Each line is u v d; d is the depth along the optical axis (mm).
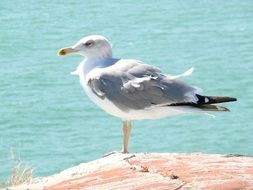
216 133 30875
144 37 49094
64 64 41688
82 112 33719
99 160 10023
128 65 11000
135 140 30094
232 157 9633
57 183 9352
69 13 56219
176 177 8742
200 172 8883
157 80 10758
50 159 27594
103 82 10891
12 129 31500
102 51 11336
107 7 58219
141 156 9797
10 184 10820
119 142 30016
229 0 60156
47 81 38594
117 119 32625
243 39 48125
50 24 52594
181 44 47062
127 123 11125
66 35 49656
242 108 34312
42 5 58906
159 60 43688
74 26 52250
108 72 10922
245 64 41969
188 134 30656
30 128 31625
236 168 9008
